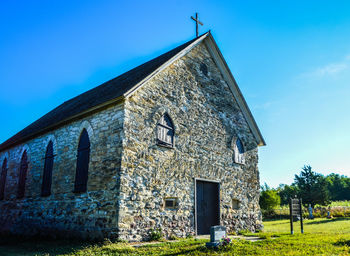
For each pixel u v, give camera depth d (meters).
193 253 8.07
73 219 12.01
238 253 8.05
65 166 13.42
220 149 15.55
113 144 11.11
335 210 33.19
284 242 9.93
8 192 17.81
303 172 45.12
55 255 8.52
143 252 8.30
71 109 16.92
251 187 17.08
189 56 15.02
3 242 13.02
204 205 13.95
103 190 10.95
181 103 13.85
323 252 8.09
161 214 11.67
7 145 19.08
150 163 11.70
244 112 18.08
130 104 11.38
